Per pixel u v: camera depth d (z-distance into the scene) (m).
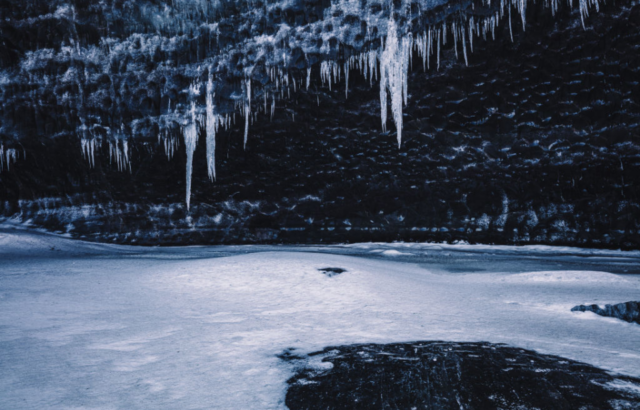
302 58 18.55
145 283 9.06
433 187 22.23
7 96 20.58
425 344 4.76
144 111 20.89
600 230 19.84
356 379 3.70
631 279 10.16
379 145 22.22
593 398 3.28
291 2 17.12
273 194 23.38
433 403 3.21
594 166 19.98
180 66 19.61
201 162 23.17
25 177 23.11
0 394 3.34
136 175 23.09
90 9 18.28
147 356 4.38
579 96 19.69
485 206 21.62
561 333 5.34
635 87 18.73
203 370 3.96
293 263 9.83
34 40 19.19
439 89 21.09
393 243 22.20
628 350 4.59
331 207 23.09
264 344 4.80
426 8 15.55
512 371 3.88
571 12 18.41
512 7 18.31
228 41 18.73
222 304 7.22
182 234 23.27
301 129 22.19
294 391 3.45
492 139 21.14
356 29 16.94
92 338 5.05
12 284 8.99
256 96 20.41
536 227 20.86
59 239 20.66
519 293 8.37
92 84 20.44
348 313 6.47
